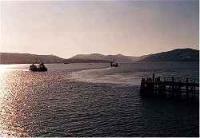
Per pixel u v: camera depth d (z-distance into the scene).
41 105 40.66
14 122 30.59
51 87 64.19
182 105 36.03
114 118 30.97
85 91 53.59
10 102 44.44
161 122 28.77
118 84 62.50
